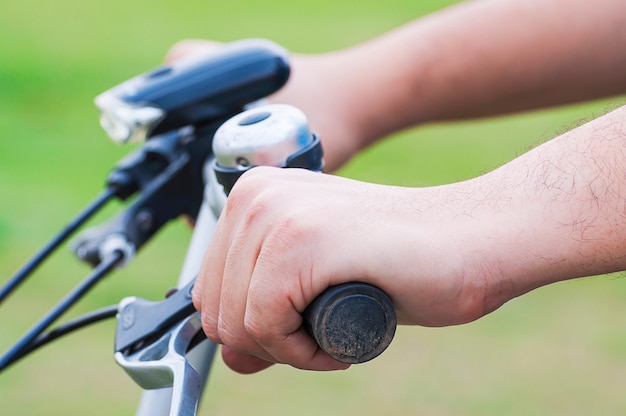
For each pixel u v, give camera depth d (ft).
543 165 2.35
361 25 21.40
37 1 24.70
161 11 23.95
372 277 2.25
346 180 2.40
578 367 7.75
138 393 7.40
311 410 7.20
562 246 2.29
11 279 3.23
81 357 7.99
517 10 3.56
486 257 2.28
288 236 2.27
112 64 18.47
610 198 2.28
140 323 2.54
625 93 3.56
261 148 2.51
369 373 7.78
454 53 3.58
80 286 3.05
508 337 8.29
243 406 7.27
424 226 2.30
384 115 3.63
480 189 2.36
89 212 3.28
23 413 7.07
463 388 7.49
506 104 3.62
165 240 10.11
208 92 3.11
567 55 3.50
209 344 2.77
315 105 3.58
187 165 3.23
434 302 2.28
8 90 16.30
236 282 2.34
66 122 14.61
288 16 22.97
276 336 2.31
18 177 12.20
